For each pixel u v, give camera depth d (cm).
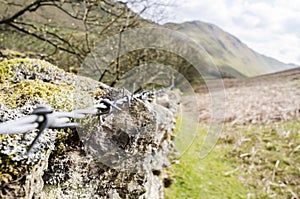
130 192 167
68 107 122
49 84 137
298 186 501
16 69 147
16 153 78
